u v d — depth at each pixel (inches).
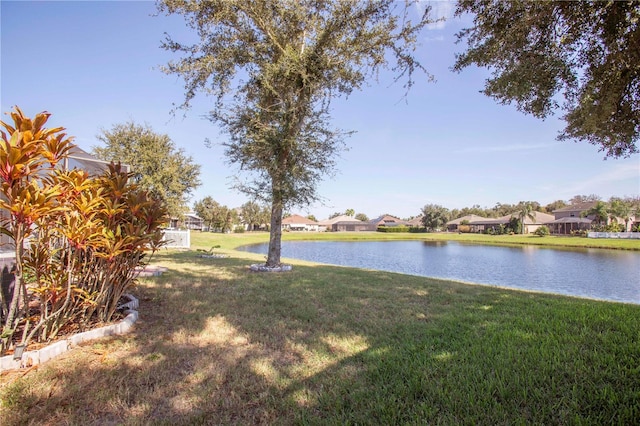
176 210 783.7
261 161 355.9
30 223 104.3
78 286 132.1
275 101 370.9
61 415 84.6
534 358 121.6
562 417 85.2
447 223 3289.9
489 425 83.4
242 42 363.3
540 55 155.7
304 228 3754.9
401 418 86.4
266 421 85.7
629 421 82.4
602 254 1104.2
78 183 121.9
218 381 105.3
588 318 176.4
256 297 223.5
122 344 129.6
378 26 351.6
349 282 300.4
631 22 127.8
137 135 789.2
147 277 286.2
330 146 374.3
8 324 106.5
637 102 156.6
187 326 156.9
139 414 87.1
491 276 601.6
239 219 2610.7
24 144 98.7
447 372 111.8
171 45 358.6
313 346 136.6
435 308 203.8
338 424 83.6
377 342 141.9
